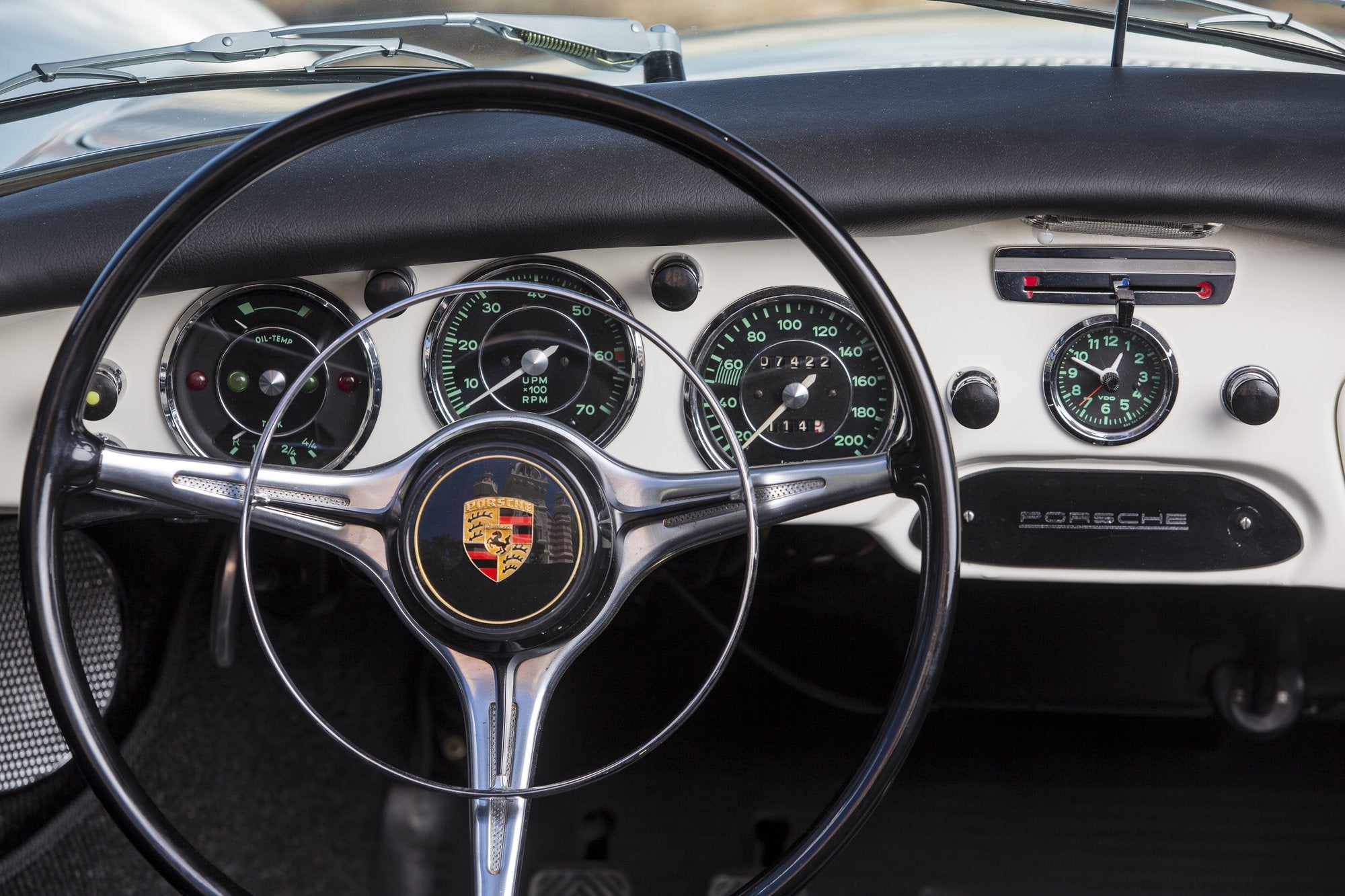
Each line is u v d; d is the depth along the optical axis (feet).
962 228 4.71
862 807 3.28
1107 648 6.60
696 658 6.97
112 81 5.11
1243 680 6.40
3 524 5.52
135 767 6.76
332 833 6.64
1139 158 4.50
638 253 4.75
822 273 4.74
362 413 4.82
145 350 4.74
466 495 3.51
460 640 3.53
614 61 5.39
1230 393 4.68
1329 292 4.73
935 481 3.44
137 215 4.53
